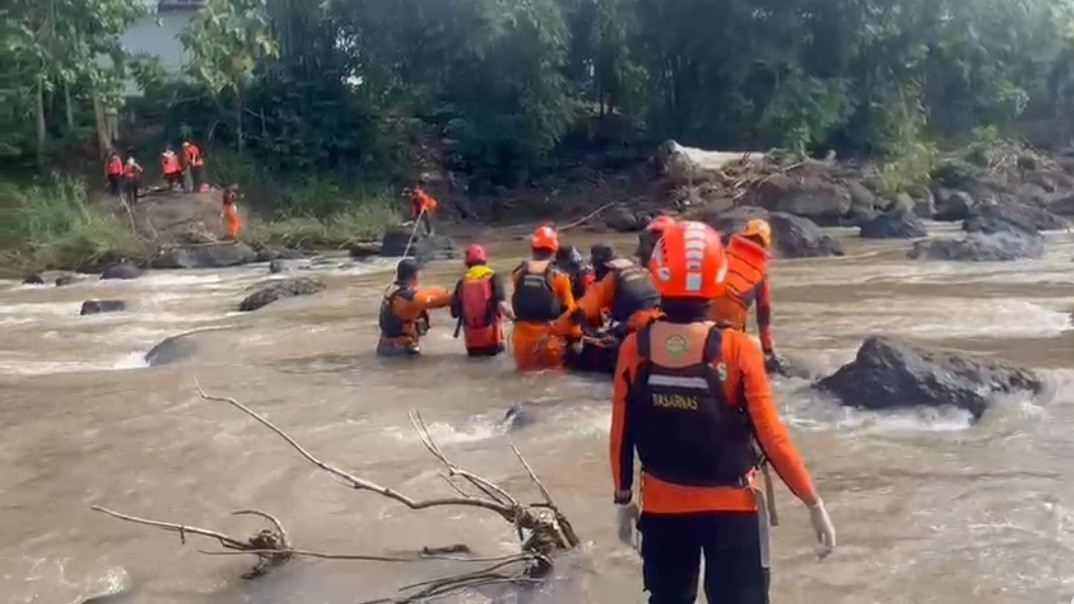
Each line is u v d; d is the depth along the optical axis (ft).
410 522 21.57
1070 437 25.07
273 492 24.09
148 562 20.35
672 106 133.28
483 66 118.52
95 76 106.83
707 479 13.06
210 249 83.87
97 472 26.27
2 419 31.76
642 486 13.53
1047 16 151.64
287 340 43.29
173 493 24.43
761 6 128.47
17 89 104.32
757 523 13.19
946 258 64.85
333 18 120.26
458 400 31.58
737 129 129.18
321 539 20.98
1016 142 137.39
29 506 23.97
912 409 27.30
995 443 24.89
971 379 27.84
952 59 142.51
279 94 116.47
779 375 31.48
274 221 101.71
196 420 30.68
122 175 99.04
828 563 18.39
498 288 37.42
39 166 106.42
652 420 13.10
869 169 117.19
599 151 129.70
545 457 25.46
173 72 124.98
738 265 27.94
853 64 133.59
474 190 118.62
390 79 119.34
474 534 20.77
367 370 36.58
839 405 28.04
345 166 116.16
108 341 46.93
